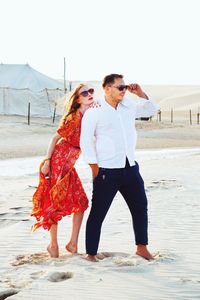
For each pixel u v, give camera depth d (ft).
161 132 173.58
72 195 22.07
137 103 21.79
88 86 21.77
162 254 21.80
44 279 18.71
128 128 21.27
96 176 21.26
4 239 25.80
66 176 21.88
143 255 21.50
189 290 17.35
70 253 22.57
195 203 34.58
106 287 17.74
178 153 100.12
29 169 72.02
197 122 253.03
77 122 21.83
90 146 20.94
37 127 160.76
